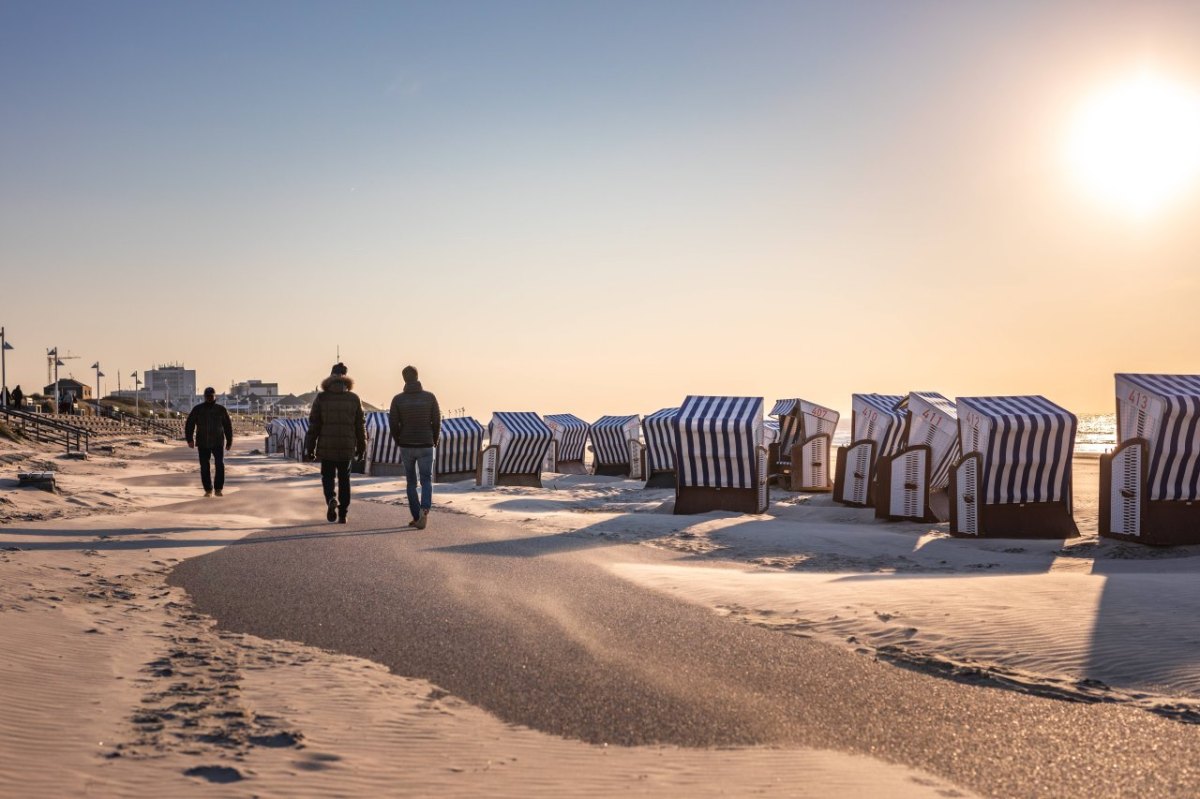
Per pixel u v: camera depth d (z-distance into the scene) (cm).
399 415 1254
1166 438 1319
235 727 423
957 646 607
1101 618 680
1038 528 1443
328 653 570
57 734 407
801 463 2369
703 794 360
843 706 479
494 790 360
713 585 819
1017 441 1434
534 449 2617
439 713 457
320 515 1444
